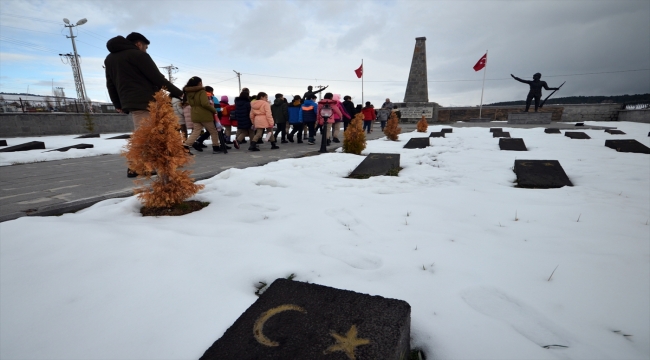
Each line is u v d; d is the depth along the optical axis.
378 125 25.39
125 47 4.12
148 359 1.25
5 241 2.08
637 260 2.08
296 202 3.44
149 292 1.64
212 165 5.57
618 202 3.42
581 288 1.77
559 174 4.57
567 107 25.41
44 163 6.23
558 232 2.61
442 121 29.52
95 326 1.41
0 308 1.51
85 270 1.81
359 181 4.58
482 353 1.31
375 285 1.80
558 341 1.39
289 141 10.77
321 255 2.16
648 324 1.48
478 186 4.28
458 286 1.79
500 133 10.87
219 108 9.26
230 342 1.18
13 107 16.84
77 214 2.81
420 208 3.26
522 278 1.88
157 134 2.84
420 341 1.40
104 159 6.84
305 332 1.21
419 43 27.88
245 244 2.27
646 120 20.62
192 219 2.77
